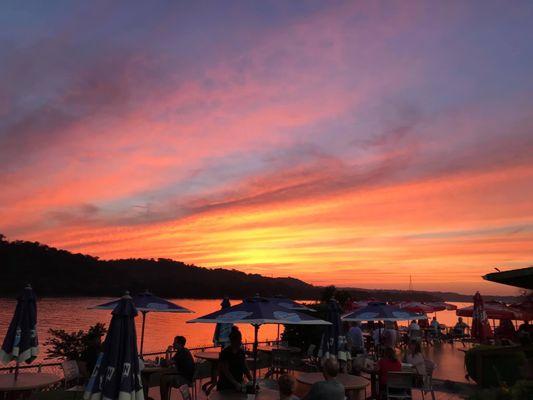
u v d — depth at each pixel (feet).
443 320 270.87
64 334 50.47
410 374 32.81
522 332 60.80
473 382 44.98
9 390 24.45
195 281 561.84
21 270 529.86
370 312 44.83
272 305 29.17
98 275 566.36
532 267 20.49
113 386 20.22
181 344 31.37
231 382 25.70
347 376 31.71
